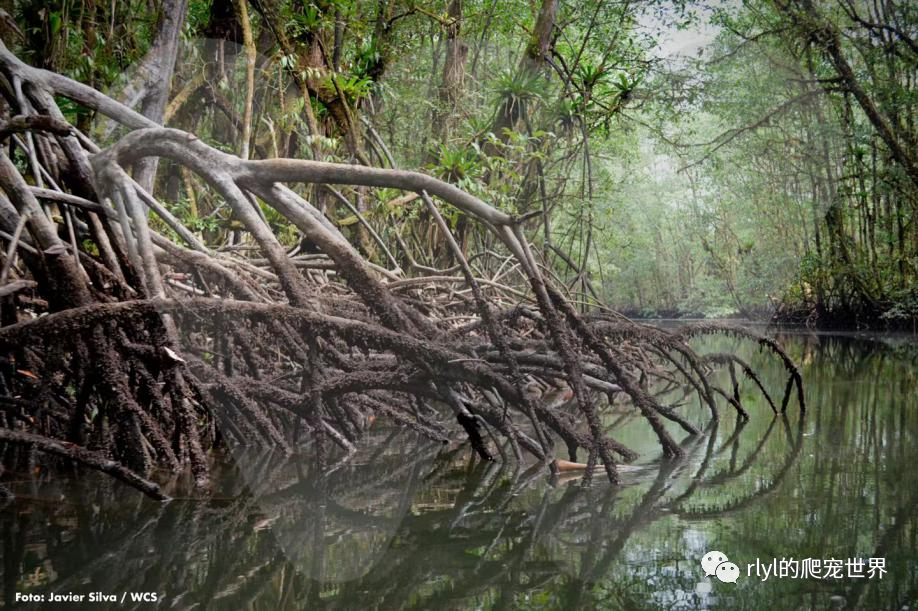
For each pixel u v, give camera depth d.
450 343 3.22
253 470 2.34
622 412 4.65
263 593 1.75
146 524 2.18
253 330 2.49
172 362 2.33
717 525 2.30
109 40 2.83
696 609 1.67
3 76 2.74
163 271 2.51
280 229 3.28
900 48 10.81
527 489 2.76
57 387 2.97
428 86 4.88
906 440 3.58
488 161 5.16
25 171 3.11
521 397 3.16
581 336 3.39
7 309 2.89
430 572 1.90
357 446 3.07
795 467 3.09
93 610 1.65
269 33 3.27
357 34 4.75
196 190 2.61
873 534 2.21
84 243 2.90
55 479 2.66
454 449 3.44
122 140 2.53
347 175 2.80
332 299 3.00
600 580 1.87
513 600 1.74
